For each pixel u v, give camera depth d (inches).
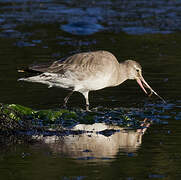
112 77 597.6
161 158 417.4
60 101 607.8
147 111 564.7
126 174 381.4
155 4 1225.4
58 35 962.7
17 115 519.2
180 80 689.0
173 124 518.9
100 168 394.6
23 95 622.8
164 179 372.8
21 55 811.4
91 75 578.9
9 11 1146.0
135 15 1113.4
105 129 508.7
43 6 1207.6
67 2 1258.0
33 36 948.6
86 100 598.2
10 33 963.3
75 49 855.1
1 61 772.0
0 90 639.8
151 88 641.0
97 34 976.3
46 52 832.9
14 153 432.5
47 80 577.0
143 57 812.0
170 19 1079.0
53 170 390.6
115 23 1050.7
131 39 936.9
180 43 910.4
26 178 374.0
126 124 526.0
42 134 492.7
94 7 1197.1
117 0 1274.6
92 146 452.1
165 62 782.5
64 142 465.4
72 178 373.7
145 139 470.3
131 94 645.9
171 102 599.5
